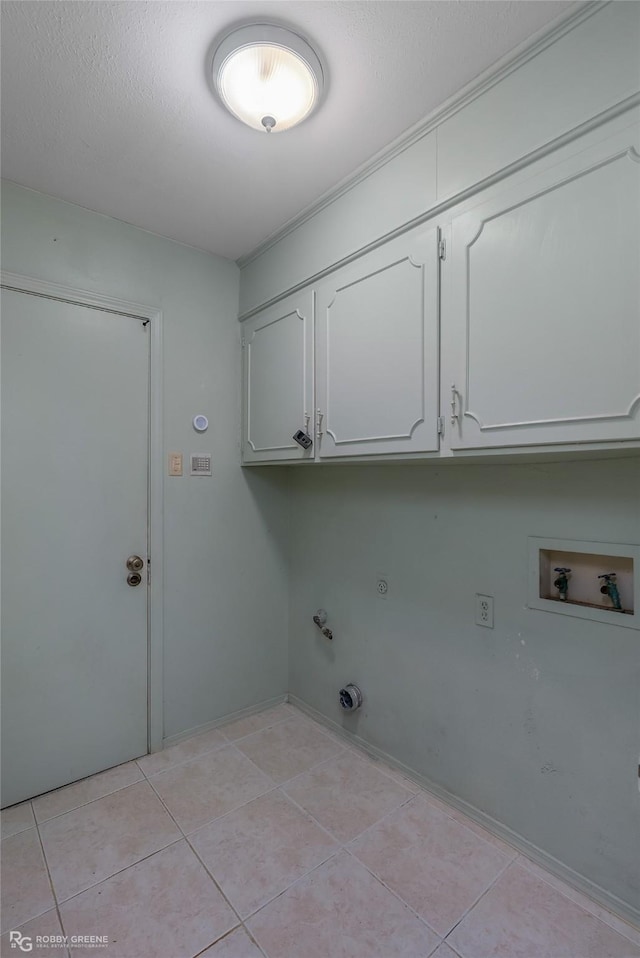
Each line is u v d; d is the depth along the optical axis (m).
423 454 1.50
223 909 1.35
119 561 2.06
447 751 1.81
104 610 2.02
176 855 1.54
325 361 1.89
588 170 1.12
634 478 1.32
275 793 1.86
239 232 2.16
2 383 1.78
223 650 2.41
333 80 1.32
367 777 1.97
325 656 2.41
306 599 2.54
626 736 1.34
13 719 1.80
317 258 1.93
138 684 2.12
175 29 1.17
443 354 1.43
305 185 1.81
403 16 1.14
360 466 2.21
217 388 2.39
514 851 1.57
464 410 1.38
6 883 1.43
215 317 2.38
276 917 1.33
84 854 1.55
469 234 1.37
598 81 1.10
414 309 1.52
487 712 1.68
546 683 1.52
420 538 1.93
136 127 1.50
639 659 1.31
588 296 1.11
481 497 1.71
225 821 1.70
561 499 1.48
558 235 1.17
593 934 1.28
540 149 1.20
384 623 2.08
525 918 1.32
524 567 1.58
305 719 2.47
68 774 1.92
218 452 2.39
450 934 1.27
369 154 1.63
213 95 1.37
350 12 1.13
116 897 1.39
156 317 2.17
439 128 1.45
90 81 1.31
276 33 1.17
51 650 1.89
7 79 1.30
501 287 1.28
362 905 1.36
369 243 1.68
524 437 1.24
